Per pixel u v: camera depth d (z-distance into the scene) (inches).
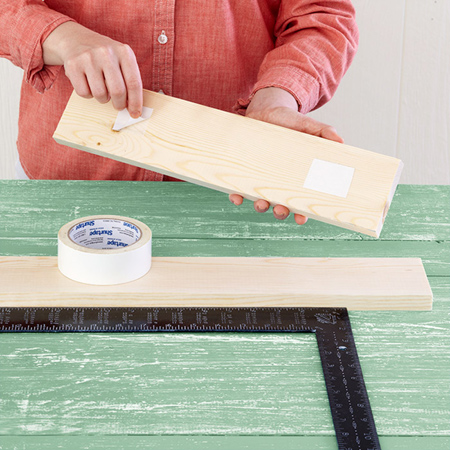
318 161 39.0
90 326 33.9
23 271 37.6
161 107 41.5
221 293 36.6
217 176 39.4
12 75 81.7
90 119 41.3
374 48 82.7
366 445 26.6
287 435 27.2
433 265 41.6
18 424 27.2
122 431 27.0
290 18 53.7
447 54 82.4
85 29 42.7
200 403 28.8
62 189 49.9
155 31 50.8
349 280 38.3
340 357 32.0
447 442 27.2
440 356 32.6
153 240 43.1
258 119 43.9
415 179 89.7
